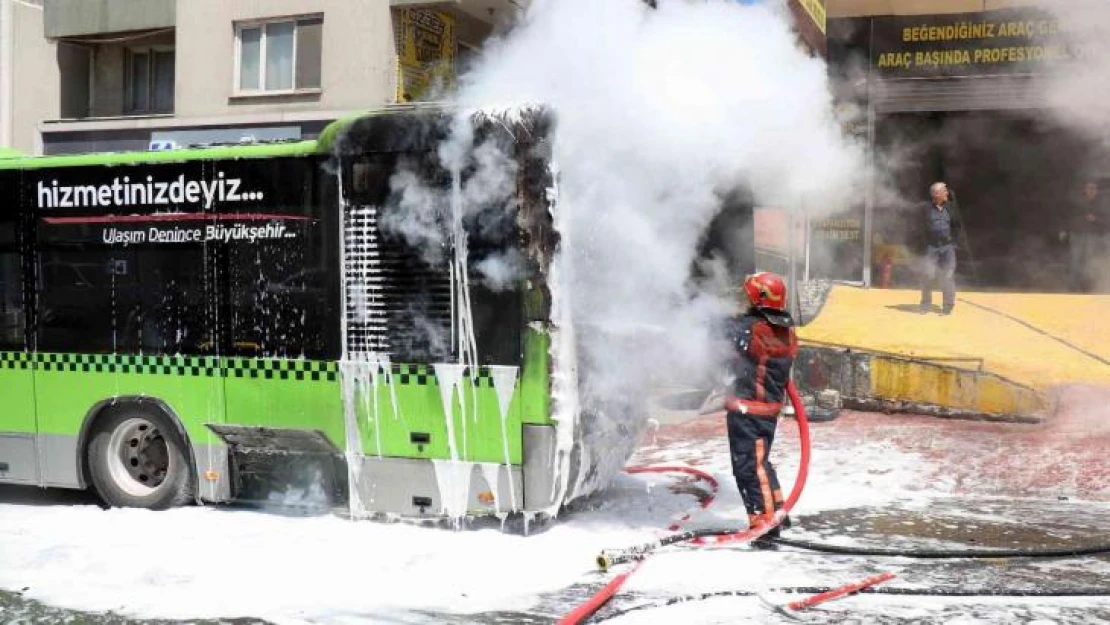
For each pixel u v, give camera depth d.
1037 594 5.55
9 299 7.97
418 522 6.86
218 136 18.34
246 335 7.24
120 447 7.80
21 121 20.39
